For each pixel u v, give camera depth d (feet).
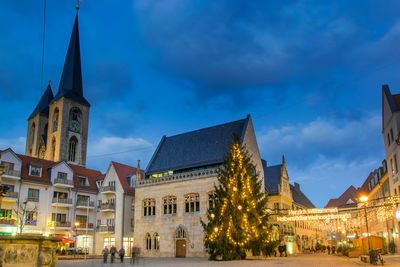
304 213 136.77
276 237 201.98
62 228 201.57
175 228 172.76
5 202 184.65
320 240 319.68
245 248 132.26
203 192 169.07
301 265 98.37
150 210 185.06
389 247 158.51
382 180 180.65
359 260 121.60
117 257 183.32
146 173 200.23
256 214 134.82
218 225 133.59
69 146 350.84
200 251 162.61
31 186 196.34
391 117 149.28
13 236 47.52
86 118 371.76
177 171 191.31
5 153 189.37
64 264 117.80
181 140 206.69
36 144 378.12
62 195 210.38
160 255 173.99
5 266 46.68
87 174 236.63
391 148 152.66
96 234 218.79
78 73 382.42
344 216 129.90
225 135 191.52
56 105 361.92
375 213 170.60
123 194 213.25
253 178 142.41
